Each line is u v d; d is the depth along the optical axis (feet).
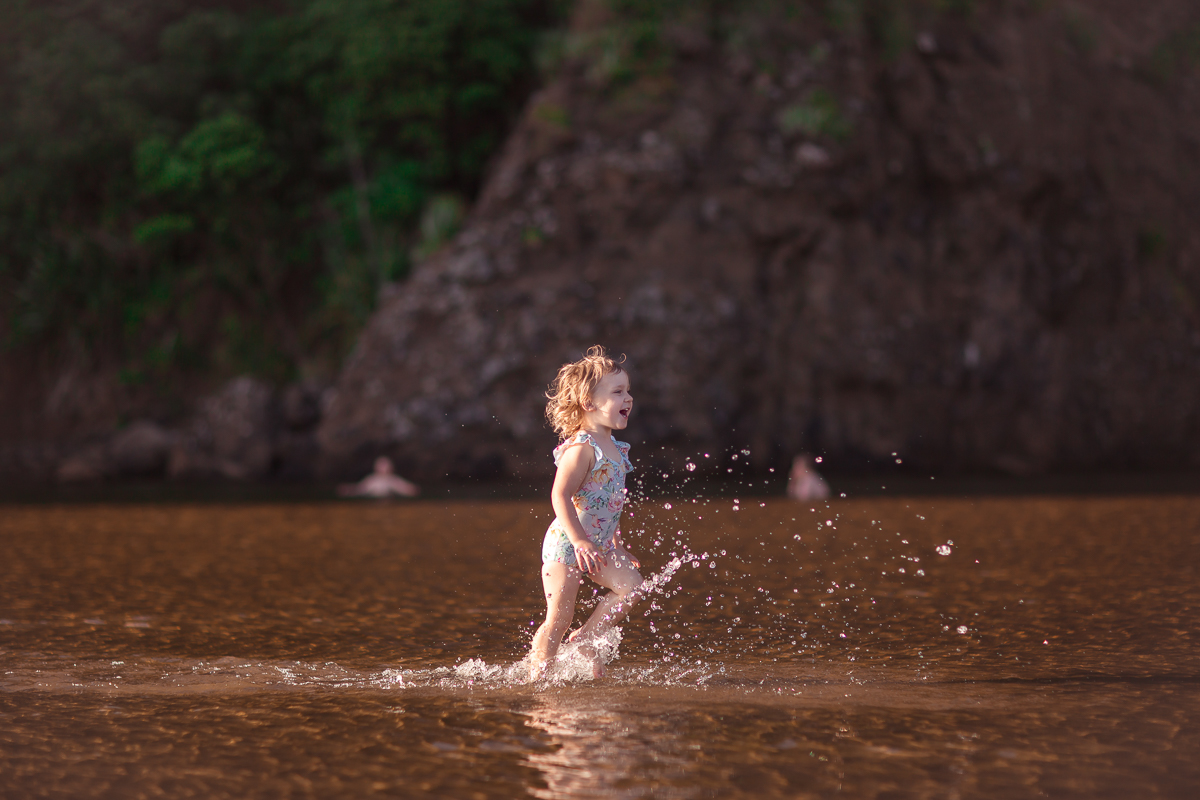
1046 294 92.43
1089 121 97.35
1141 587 21.48
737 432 81.51
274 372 109.40
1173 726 11.00
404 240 104.88
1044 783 9.10
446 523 40.27
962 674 13.83
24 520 43.78
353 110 100.94
